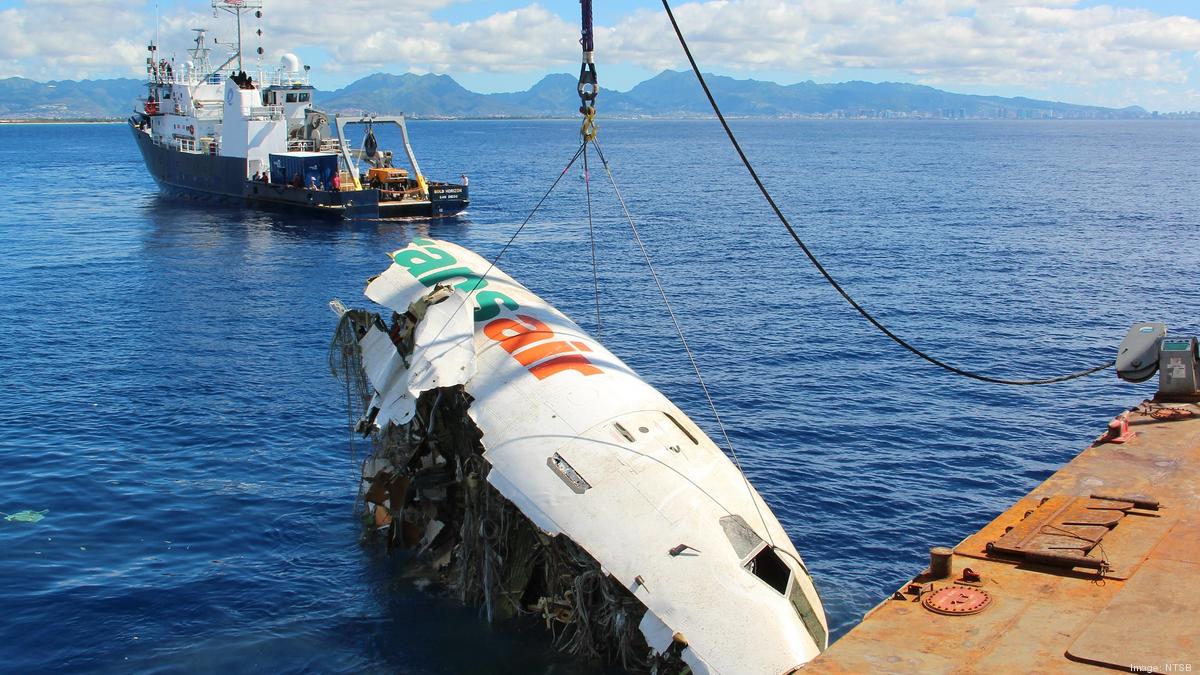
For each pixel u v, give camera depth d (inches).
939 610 448.8
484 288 1274.6
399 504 1153.4
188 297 2640.3
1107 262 3213.6
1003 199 5359.3
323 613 1023.6
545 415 1005.8
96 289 2741.1
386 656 941.8
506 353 1118.4
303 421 1640.0
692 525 870.4
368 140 4613.7
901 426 1635.1
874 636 428.1
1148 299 2608.3
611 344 2142.0
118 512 1277.1
